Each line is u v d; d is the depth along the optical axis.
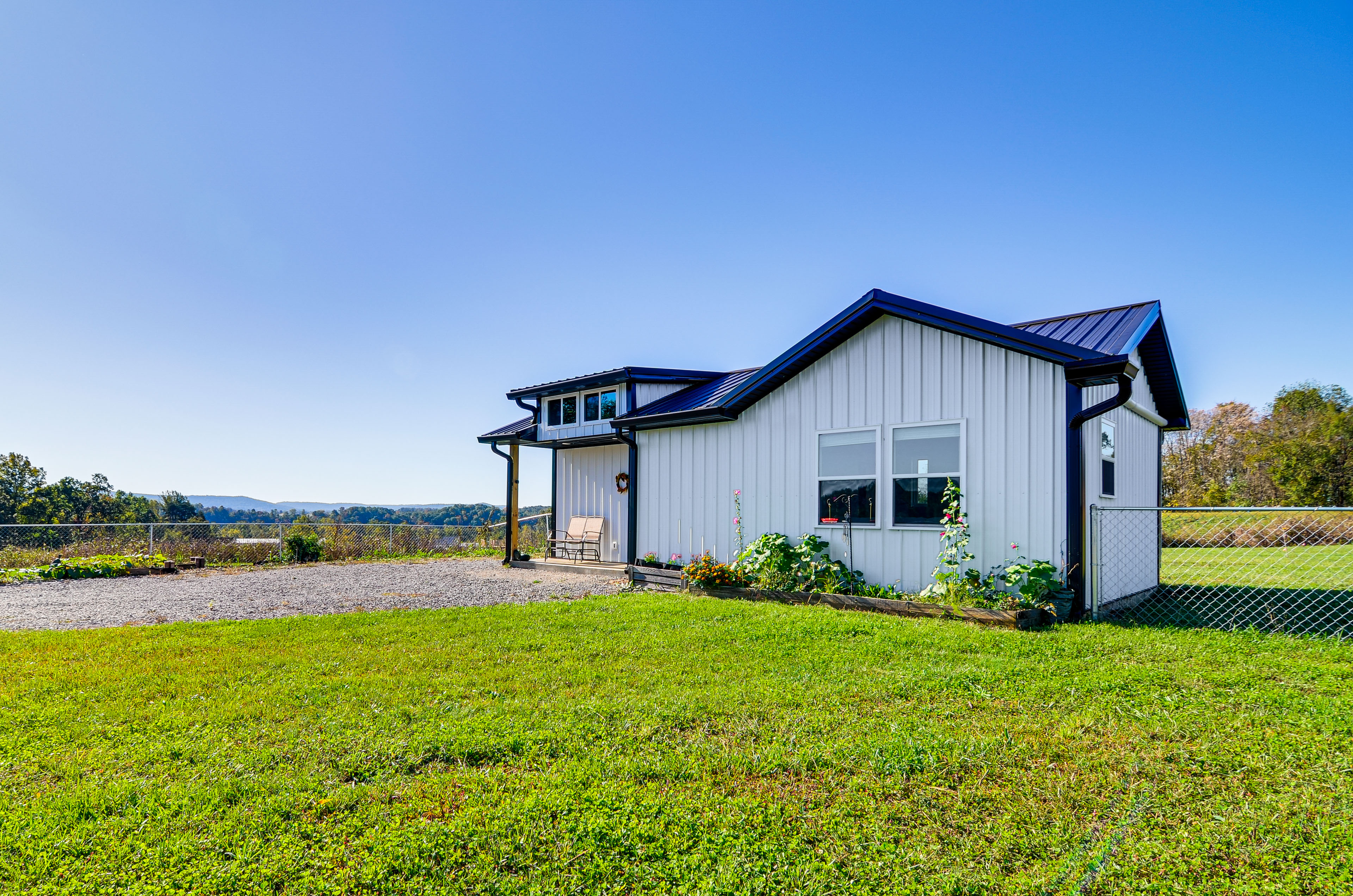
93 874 2.44
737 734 3.78
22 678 4.99
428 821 2.81
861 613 7.83
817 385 9.89
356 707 4.30
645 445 12.46
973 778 3.20
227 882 2.39
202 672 5.17
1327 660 5.27
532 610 7.95
